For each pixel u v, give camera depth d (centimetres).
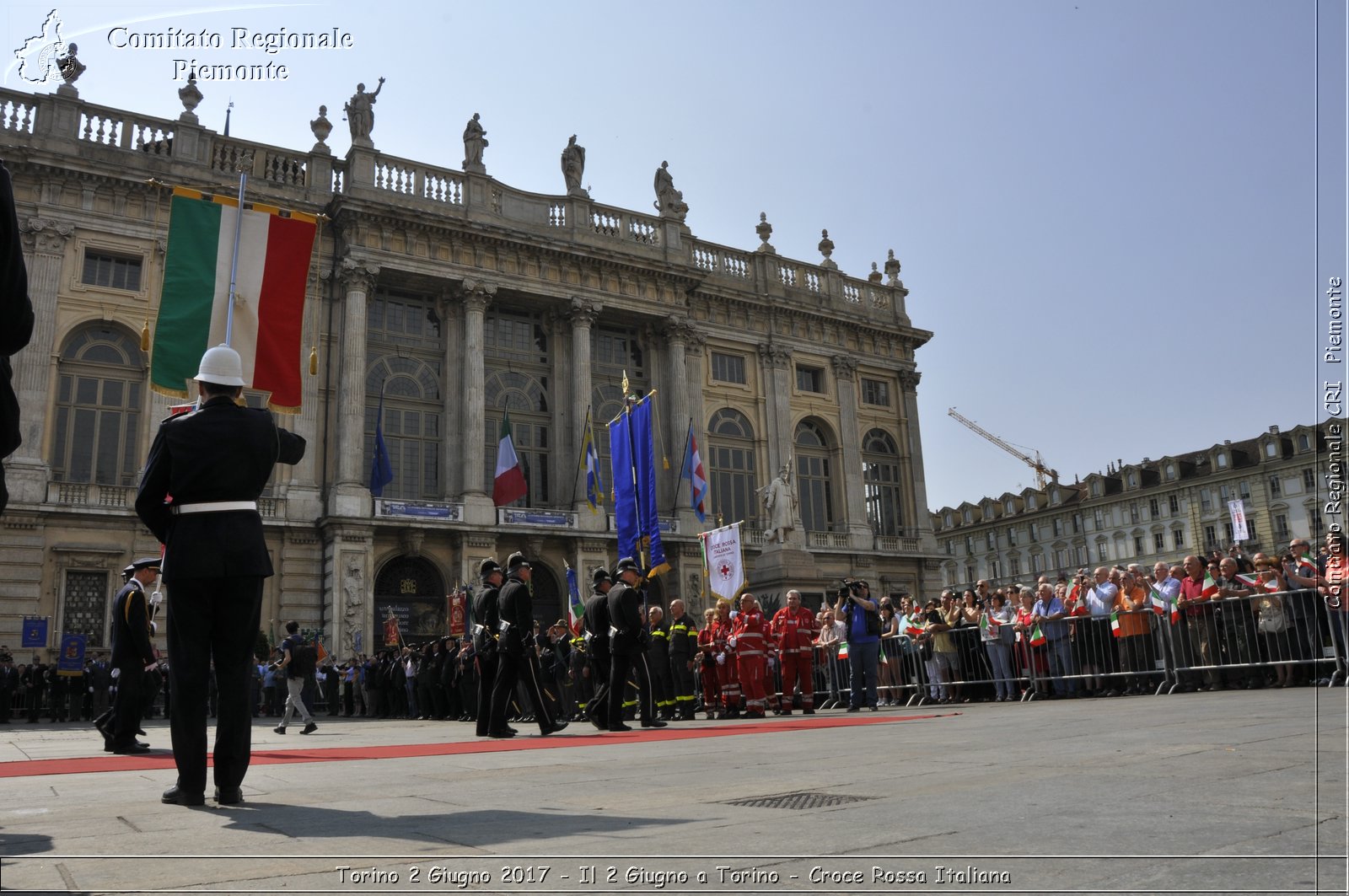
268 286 1212
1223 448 7769
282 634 3098
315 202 3453
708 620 1998
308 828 379
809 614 1783
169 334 1168
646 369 4166
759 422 4378
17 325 388
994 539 9719
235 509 489
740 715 1773
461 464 3559
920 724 1050
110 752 1041
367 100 3588
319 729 1930
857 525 4491
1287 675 1369
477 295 3650
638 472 2436
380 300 3622
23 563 2855
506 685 1141
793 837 325
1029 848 293
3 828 393
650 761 671
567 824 370
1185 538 7962
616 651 1255
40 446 2936
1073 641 1650
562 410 3872
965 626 1878
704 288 4281
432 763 739
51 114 3097
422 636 3381
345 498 3209
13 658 2772
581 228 3966
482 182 3756
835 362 4659
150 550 3033
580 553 3625
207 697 484
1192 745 601
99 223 3127
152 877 282
